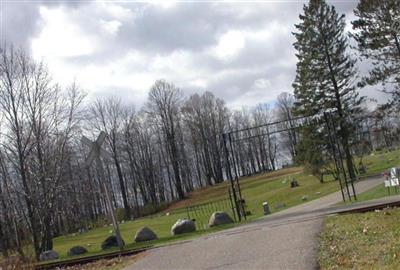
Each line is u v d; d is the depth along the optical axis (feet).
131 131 272.31
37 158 98.32
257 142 329.72
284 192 167.63
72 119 107.45
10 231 94.68
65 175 116.78
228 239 46.14
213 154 302.86
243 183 233.55
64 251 105.70
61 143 103.76
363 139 167.94
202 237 52.90
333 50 167.53
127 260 46.24
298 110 172.86
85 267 47.47
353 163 169.17
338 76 166.50
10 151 97.19
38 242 91.76
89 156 55.98
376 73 154.61
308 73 169.58
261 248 37.45
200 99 305.32
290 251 33.94
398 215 41.83
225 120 310.24
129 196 273.33
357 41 157.17
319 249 32.89
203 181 311.47
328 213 51.90
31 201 94.43
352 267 26.50
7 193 96.27
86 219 236.02
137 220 197.98
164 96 277.64
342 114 163.12
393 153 212.02
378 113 158.40
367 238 33.68
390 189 86.53
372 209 49.32
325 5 167.84
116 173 274.36
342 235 36.65
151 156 281.74
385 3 150.71
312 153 163.02
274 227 48.55
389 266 24.95
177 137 286.87
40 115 99.60
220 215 80.02
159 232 107.34
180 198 256.52
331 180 164.35
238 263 33.32
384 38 152.76
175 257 41.47
